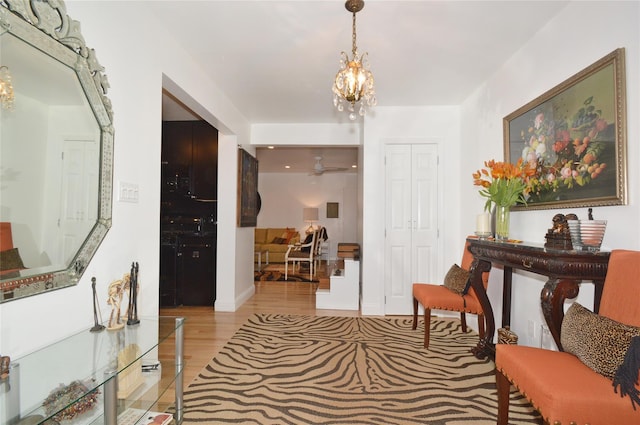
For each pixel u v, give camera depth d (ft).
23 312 3.83
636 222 4.90
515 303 8.24
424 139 12.27
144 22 6.30
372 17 6.70
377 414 5.91
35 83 3.88
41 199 4.00
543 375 4.07
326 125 14.44
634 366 3.61
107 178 5.04
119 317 5.06
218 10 6.48
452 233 12.18
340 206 29.04
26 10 3.69
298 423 5.65
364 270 12.51
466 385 6.95
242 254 13.94
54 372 4.04
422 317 12.11
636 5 4.91
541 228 7.14
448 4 6.28
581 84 5.89
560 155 6.44
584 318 4.46
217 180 13.30
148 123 6.45
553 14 6.63
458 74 9.47
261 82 10.00
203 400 6.38
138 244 6.13
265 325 11.03
